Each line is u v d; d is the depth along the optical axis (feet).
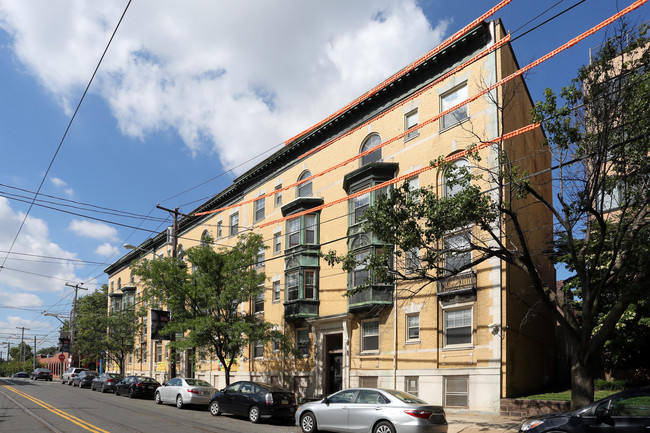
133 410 67.36
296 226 91.45
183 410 70.69
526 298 65.36
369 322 76.54
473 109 67.05
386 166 76.02
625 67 41.24
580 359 39.70
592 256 53.47
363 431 43.37
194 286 79.77
